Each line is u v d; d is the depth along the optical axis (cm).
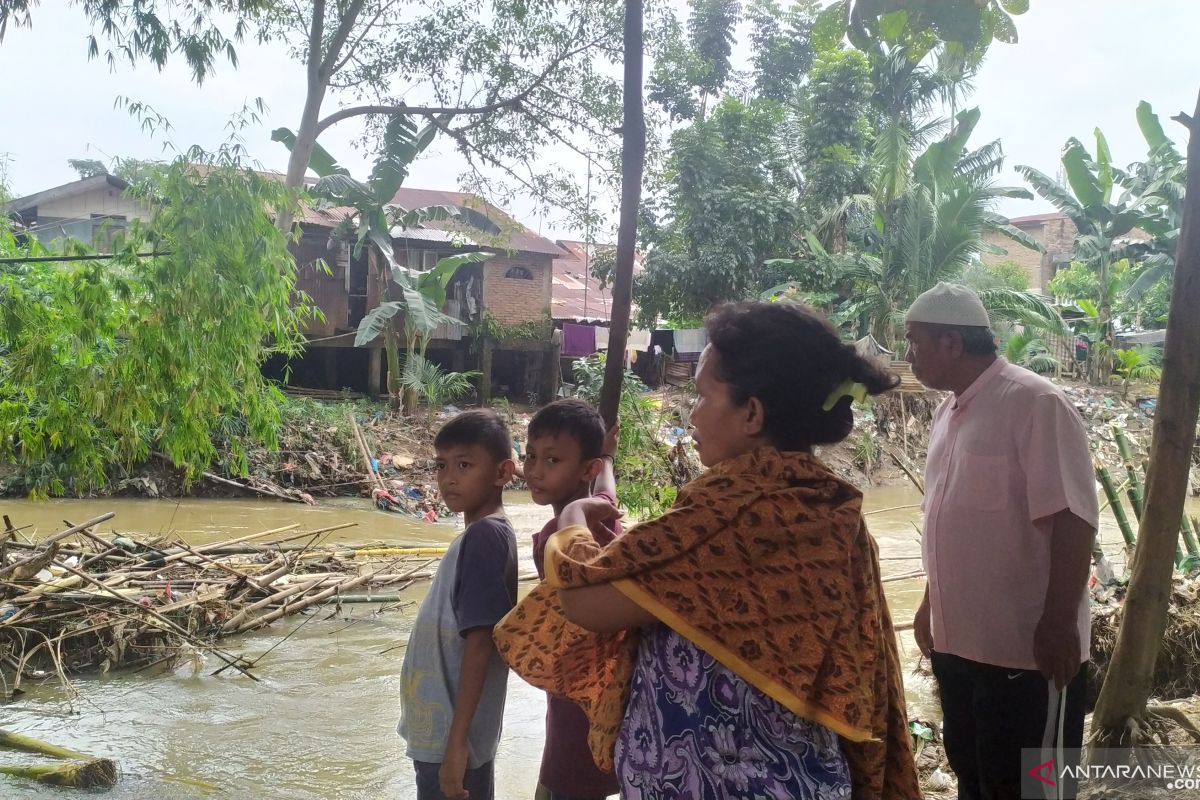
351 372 2125
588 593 159
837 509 158
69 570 659
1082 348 2436
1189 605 510
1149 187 2119
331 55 1185
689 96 2122
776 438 163
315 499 1336
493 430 257
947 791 375
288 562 785
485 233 1806
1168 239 2123
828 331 165
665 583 155
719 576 154
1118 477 1310
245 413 711
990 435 274
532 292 2159
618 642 189
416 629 254
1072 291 2695
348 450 1449
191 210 610
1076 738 273
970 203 1811
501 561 245
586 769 249
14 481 1212
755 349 162
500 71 1189
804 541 154
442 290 1816
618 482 670
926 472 303
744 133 2141
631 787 166
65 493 1204
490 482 258
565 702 253
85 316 616
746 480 157
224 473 1312
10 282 619
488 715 250
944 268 1850
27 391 632
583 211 1262
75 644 595
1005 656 269
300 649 634
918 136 2180
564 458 256
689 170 2053
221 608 664
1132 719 344
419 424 1716
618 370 333
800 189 2277
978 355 282
